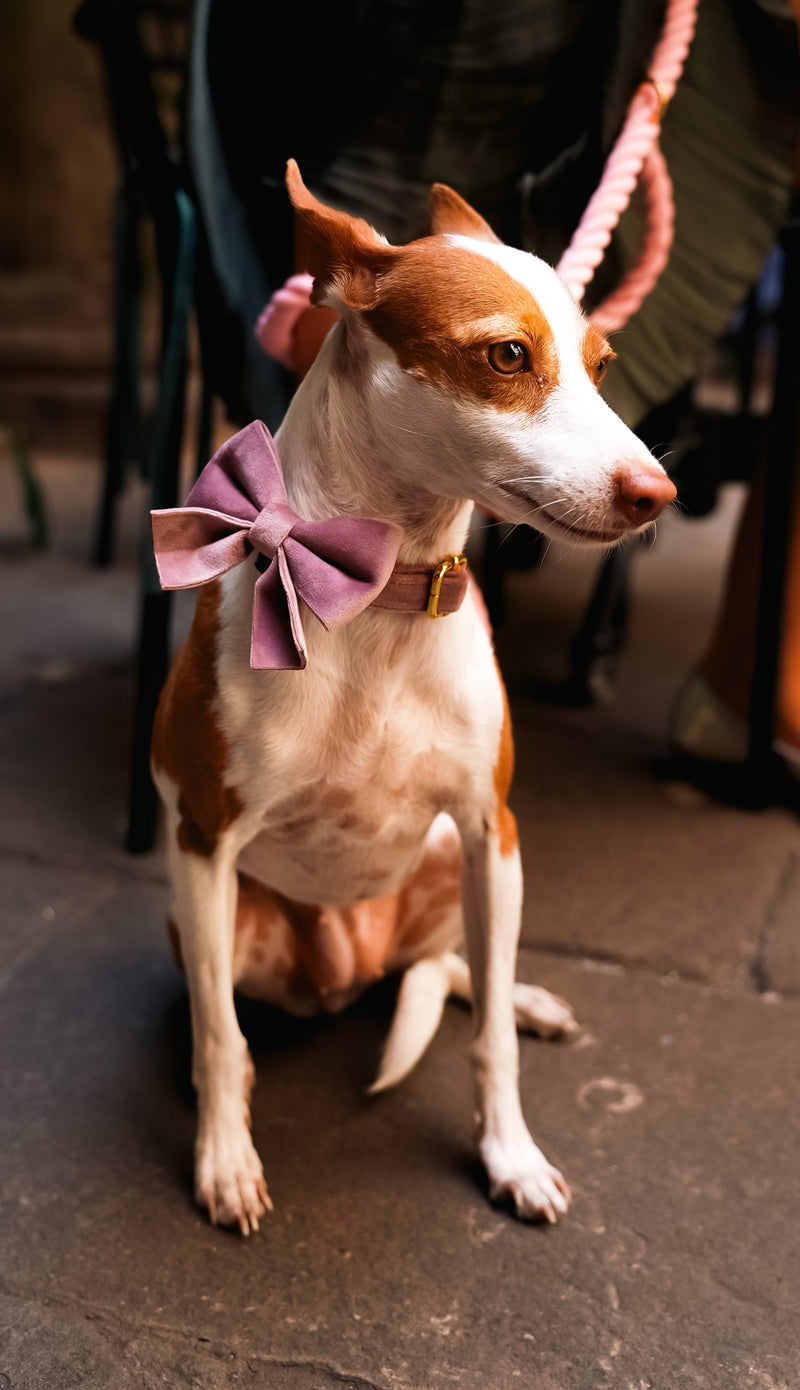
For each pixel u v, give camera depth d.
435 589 1.31
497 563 2.87
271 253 1.95
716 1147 1.61
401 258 1.17
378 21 1.80
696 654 3.32
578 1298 1.37
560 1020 1.80
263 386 1.97
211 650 1.37
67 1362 1.27
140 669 2.16
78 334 5.34
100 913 2.09
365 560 1.25
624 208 1.75
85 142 5.34
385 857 1.53
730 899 2.19
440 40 1.80
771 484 2.32
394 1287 1.38
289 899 1.64
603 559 2.85
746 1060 1.78
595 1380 1.27
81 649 3.18
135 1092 1.69
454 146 1.86
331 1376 1.27
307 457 1.31
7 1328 1.31
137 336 3.57
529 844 2.35
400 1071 1.62
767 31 1.87
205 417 2.95
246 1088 1.62
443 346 1.14
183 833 1.43
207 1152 1.48
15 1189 1.51
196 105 1.96
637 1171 1.57
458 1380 1.26
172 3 3.47
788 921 2.12
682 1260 1.43
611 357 1.25
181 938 1.46
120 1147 1.59
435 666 1.36
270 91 1.89
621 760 2.71
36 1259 1.40
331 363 1.28
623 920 2.12
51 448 5.30
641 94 1.67
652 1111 1.67
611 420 1.14
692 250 1.94
